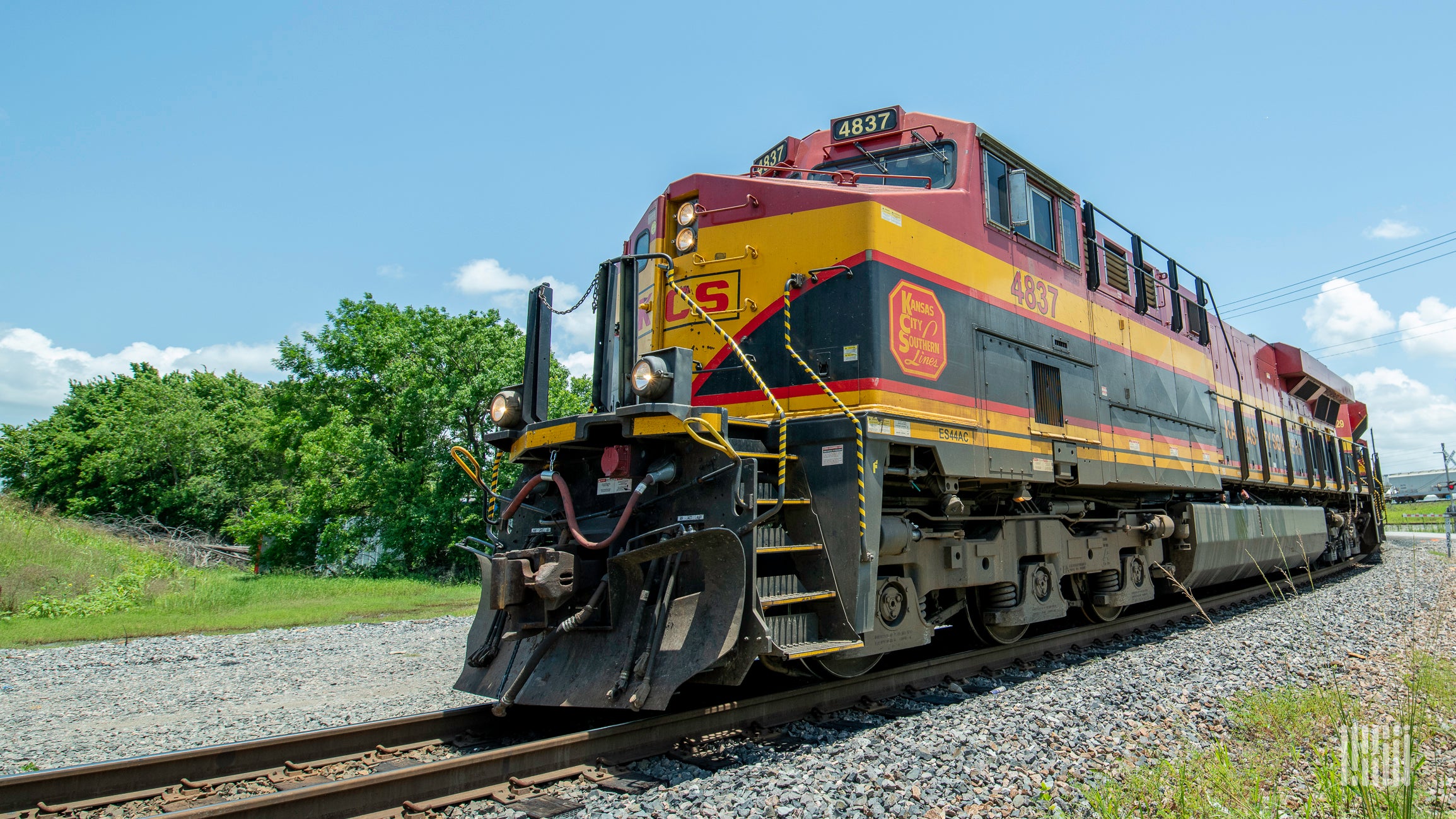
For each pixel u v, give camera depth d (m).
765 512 4.95
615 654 4.63
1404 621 8.94
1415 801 3.51
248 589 15.55
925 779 3.93
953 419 5.85
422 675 7.35
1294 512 13.11
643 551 4.56
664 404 4.57
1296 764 4.21
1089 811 3.51
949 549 6.14
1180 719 5.08
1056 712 5.11
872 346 5.34
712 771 4.17
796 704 5.18
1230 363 11.84
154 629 10.88
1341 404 18.58
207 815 3.13
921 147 6.66
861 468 5.00
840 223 5.63
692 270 6.28
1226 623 9.23
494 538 5.88
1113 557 8.32
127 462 36.62
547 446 5.21
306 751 4.33
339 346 25.28
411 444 21.98
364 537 21.81
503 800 3.68
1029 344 6.95
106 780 3.77
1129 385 8.54
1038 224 7.42
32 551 16.27
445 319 22.44
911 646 5.75
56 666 8.25
